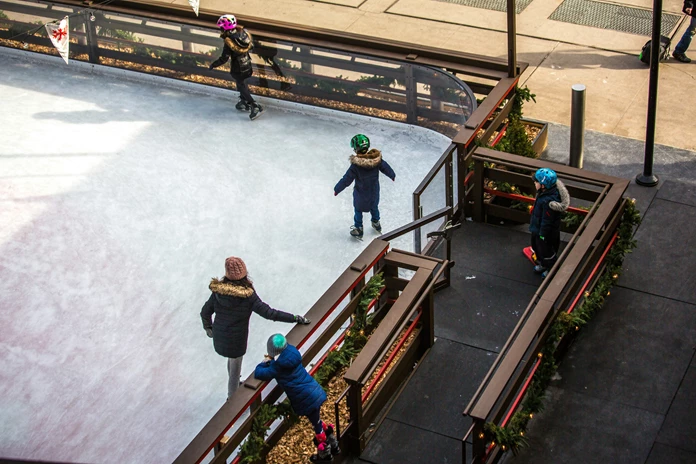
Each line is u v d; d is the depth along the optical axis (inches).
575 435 306.0
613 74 569.0
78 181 462.9
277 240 416.2
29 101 542.6
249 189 454.3
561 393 323.6
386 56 484.7
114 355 356.2
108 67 568.7
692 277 376.5
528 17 645.9
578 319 319.6
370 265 324.5
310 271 394.9
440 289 373.1
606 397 320.8
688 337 345.1
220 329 300.2
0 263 406.0
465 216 419.5
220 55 530.3
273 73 519.8
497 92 446.3
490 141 459.8
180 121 517.7
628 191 440.5
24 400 336.8
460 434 306.0
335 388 328.5
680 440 301.9
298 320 301.9
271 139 498.0
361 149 387.5
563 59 589.3
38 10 565.9
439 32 628.7
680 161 464.8
